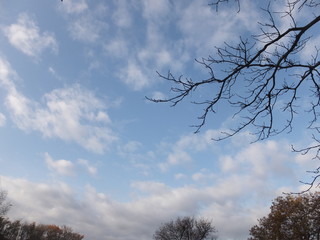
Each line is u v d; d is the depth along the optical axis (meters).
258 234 37.72
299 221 29.20
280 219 33.25
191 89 4.84
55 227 126.00
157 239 49.78
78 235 134.88
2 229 86.50
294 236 29.88
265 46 4.59
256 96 5.12
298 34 4.37
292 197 33.06
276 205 34.91
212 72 4.83
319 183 5.06
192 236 48.59
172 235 49.12
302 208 29.53
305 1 4.54
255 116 5.23
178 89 4.86
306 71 4.89
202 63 4.84
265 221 37.16
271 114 5.22
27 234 101.69
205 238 48.44
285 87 5.09
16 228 91.12
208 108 5.07
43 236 120.00
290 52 4.56
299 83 5.02
